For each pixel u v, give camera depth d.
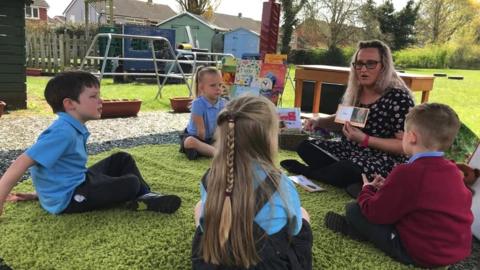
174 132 4.96
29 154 2.06
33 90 8.12
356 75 3.06
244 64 4.89
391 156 2.89
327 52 21.44
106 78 11.88
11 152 3.71
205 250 1.51
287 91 9.63
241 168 1.48
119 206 2.49
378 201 1.99
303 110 6.27
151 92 8.53
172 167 3.36
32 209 2.42
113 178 2.36
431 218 1.88
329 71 5.32
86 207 2.34
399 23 23.05
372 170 2.78
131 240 2.09
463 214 1.90
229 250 1.46
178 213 2.43
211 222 1.47
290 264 1.57
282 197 1.52
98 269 1.84
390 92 2.89
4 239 2.07
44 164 2.09
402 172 1.92
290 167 3.26
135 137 4.58
